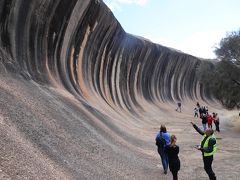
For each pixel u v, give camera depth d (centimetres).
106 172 1019
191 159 1557
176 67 5838
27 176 689
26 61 1747
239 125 3148
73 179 836
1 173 635
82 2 2358
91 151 1170
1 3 1491
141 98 4500
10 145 786
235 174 1251
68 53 2452
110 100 3344
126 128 2266
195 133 2631
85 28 2642
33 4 1788
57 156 945
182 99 6159
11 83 1366
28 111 1161
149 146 1836
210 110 6038
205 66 3919
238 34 3284
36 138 980
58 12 2098
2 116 965
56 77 2092
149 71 4925
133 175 1101
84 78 2783
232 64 3200
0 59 1469
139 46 4306
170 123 3509
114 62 3647
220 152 1762
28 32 1794
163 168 1262
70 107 1673
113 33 3328
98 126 1675
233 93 3189
